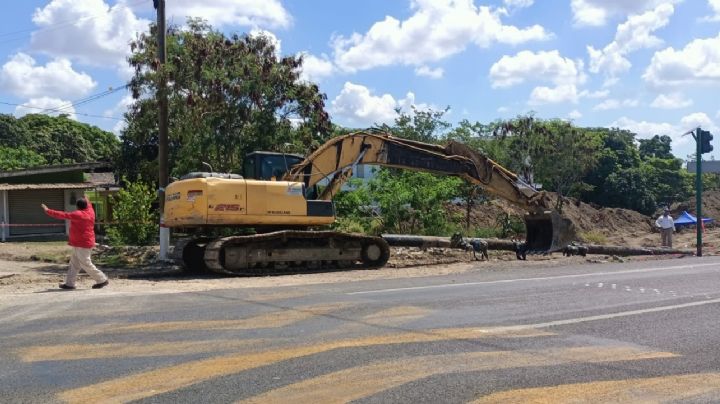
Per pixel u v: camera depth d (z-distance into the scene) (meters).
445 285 12.09
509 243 19.02
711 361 6.42
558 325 8.09
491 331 7.72
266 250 15.47
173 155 26.52
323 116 23.05
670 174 63.41
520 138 35.69
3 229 27.64
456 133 34.78
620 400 5.24
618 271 14.62
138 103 21.53
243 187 15.22
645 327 7.99
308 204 15.91
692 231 37.44
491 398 5.27
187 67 20.59
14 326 8.09
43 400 5.23
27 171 29.73
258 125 21.77
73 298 10.46
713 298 10.24
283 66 22.25
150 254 20.03
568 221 18.58
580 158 36.62
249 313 8.91
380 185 25.42
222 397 5.30
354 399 5.25
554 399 5.25
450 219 30.25
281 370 6.05
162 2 19.36
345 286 12.12
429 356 6.55
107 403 5.16
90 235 12.00
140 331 7.73
